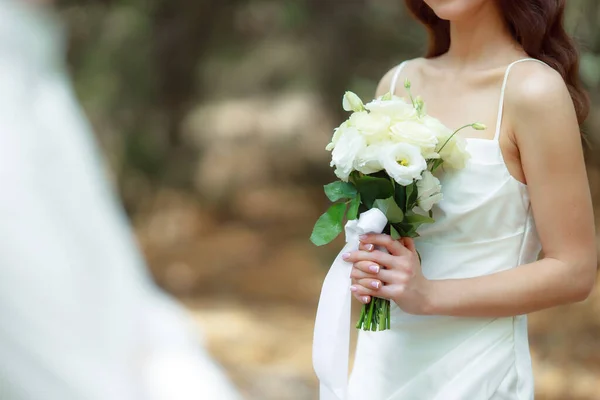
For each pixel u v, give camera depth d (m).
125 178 10.62
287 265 9.24
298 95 13.67
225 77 12.56
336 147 2.21
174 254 9.80
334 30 9.60
